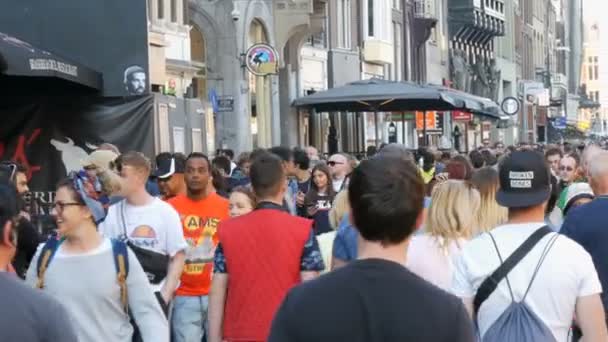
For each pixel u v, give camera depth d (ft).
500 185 20.26
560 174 49.85
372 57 154.30
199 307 32.19
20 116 58.18
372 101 102.12
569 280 19.16
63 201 22.12
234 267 24.44
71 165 58.18
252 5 108.99
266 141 116.37
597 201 25.00
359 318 13.11
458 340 13.19
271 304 24.23
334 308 13.16
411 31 184.65
